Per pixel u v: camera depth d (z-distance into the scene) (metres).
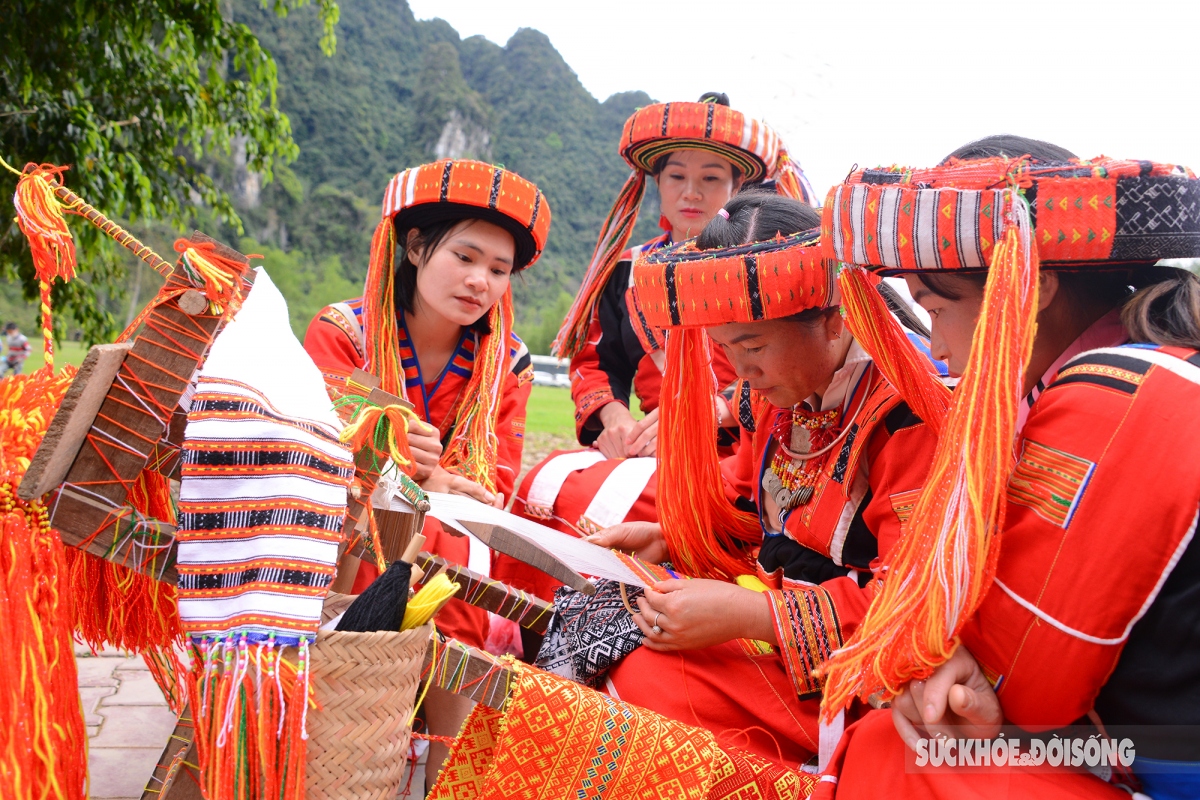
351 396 2.06
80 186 6.72
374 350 2.72
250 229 98.00
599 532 2.30
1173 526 1.21
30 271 7.07
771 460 2.12
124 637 1.58
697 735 1.55
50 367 1.55
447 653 1.47
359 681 1.32
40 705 1.28
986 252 1.32
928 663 1.32
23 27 6.56
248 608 1.27
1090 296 1.45
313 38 123.44
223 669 1.26
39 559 1.33
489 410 2.80
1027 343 1.26
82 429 1.33
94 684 3.11
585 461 2.85
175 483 1.86
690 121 3.20
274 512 1.31
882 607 1.37
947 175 1.39
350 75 128.00
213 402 1.33
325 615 1.61
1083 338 1.46
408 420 2.30
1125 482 1.23
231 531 1.31
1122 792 1.36
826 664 1.44
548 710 1.48
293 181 104.88
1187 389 1.24
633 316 3.35
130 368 1.36
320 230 105.56
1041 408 1.36
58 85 7.05
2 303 35.44
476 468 2.72
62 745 1.31
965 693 1.31
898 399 1.78
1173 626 1.25
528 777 1.48
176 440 1.53
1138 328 1.37
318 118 119.69
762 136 3.22
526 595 1.92
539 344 56.44
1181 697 1.27
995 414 1.24
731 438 3.06
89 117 6.74
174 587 1.55
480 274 2.65
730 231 1.87
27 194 1.47
